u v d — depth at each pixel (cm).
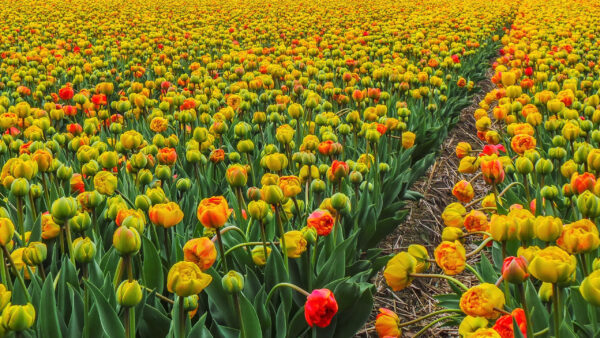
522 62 817
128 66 892
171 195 372
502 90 609
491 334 171
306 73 759
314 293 215
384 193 448
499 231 213
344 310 292
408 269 234
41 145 365
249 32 1303
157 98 797
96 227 282
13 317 167
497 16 1725
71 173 320
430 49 1038
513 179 478
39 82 737
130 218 238
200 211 231
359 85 782
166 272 271
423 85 753
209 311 271
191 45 1097
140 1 2475
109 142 473
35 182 362
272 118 493
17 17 1595
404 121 539
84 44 1080
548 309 237
